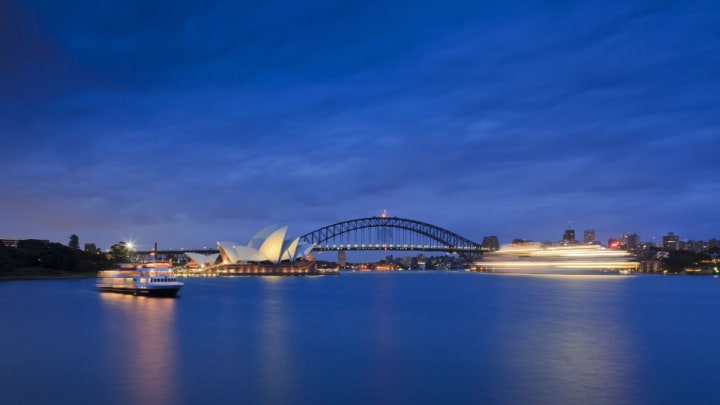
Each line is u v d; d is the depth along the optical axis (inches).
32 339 2295.8
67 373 1649.9
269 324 2822.3
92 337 2347.4
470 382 1553.9
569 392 1454.2
